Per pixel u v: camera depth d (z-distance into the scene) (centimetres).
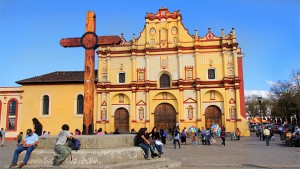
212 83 4728
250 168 1470
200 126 4600
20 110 4950
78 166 1292
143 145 1609
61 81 4928
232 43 4716
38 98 4972
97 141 1458
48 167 1316
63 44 1864
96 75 5250
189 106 4722
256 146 3016
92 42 1841
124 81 4969
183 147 3061
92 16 1866
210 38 4859
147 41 4969
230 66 4719
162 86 4891
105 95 4959
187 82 4759
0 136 3684
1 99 4991
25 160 1388
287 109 6581
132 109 4825
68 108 4894
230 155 2144
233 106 4612
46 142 1521
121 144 1599
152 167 1429
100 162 1339
